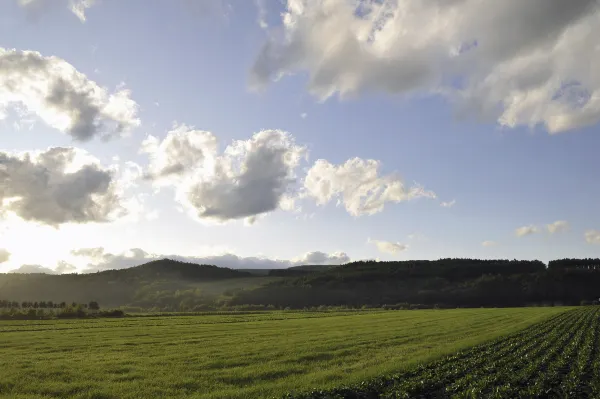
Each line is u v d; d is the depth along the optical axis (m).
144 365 30.30
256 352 36.69
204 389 22.69
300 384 22.86
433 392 21.88
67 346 42.59
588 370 27.78
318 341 45.22
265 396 20.33
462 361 30.30
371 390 21.45
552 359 32.56
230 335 53.62
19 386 23.41
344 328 63.44
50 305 188.00
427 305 199.75
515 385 23.44
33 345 43.66
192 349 39.38
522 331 54.69
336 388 20.94
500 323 71.44
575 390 22.50
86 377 25.98
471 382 23.33
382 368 26.83
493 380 24.14
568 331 54.16
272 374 26.69
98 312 119.31
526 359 31.64
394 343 43.12
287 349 38.41
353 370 27.86
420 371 26.38
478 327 63.22
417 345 41.25
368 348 39.25
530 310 123.19
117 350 39.28
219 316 111.69
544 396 21.69
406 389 21.52
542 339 45.25
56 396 21.45
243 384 24.12
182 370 28.28
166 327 69.44
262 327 67.62
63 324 78.94
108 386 23.33
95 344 44.25
